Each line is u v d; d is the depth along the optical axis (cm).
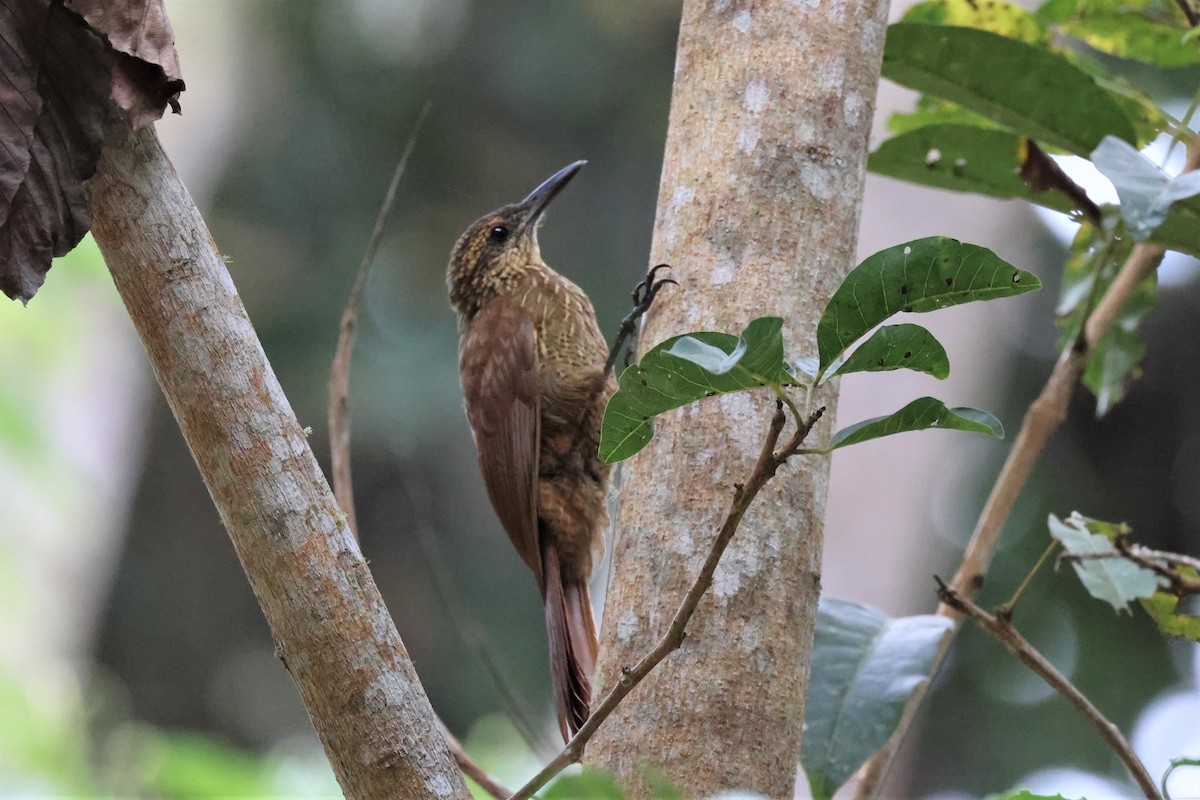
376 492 1836
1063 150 582
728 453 416
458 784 353
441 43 1836
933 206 1155
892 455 1094
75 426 1683
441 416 1759
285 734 1986
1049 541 1712
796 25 452
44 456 1380
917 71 572
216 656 1995
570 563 764
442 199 1842
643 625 407
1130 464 1930
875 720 494
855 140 448
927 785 1666
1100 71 617
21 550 1484
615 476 835
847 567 1087
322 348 1770
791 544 409
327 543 359
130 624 1959
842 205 440
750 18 457
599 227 1872
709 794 382
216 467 363
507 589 1848
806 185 437
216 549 2025
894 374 1082
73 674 1480
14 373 1326
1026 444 550
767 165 438
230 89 1845
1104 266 536
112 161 374
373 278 1806
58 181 372
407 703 354
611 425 340
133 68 376
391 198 566
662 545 413
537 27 1828
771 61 449
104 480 1770
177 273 369
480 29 1830
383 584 1844
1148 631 1659
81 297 1323
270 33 1848
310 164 1823
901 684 502
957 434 1138
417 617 1820
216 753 687
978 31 551
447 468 1809
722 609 401
